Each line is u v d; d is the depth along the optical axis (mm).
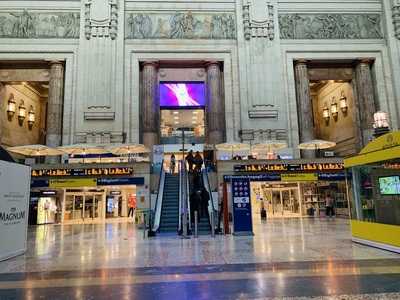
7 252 7938
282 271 5961
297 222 17047
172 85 24328
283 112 23219
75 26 23391
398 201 7754
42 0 23500
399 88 23781
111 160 21641
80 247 9609
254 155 21688
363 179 9188
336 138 28172
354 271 5848
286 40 24391
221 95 23953
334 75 25547
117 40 23266
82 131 22078
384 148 8336
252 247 8859
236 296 4539
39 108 28938
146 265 6793
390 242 8000
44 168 18312
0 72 23656
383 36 24906
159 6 24156
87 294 4777
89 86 22484
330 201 21125
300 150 23531
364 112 24234
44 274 6145
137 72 23344
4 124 23906
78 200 22125
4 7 23281
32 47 22938
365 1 25172
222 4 24500
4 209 7961
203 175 16094
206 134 23969
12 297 4680
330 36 24641
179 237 11516
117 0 23750
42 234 13570
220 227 13148
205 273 5949
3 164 8055
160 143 23891
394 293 4496
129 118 22641
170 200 14539
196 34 24016
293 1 24828
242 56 23719
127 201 25594
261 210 20719
